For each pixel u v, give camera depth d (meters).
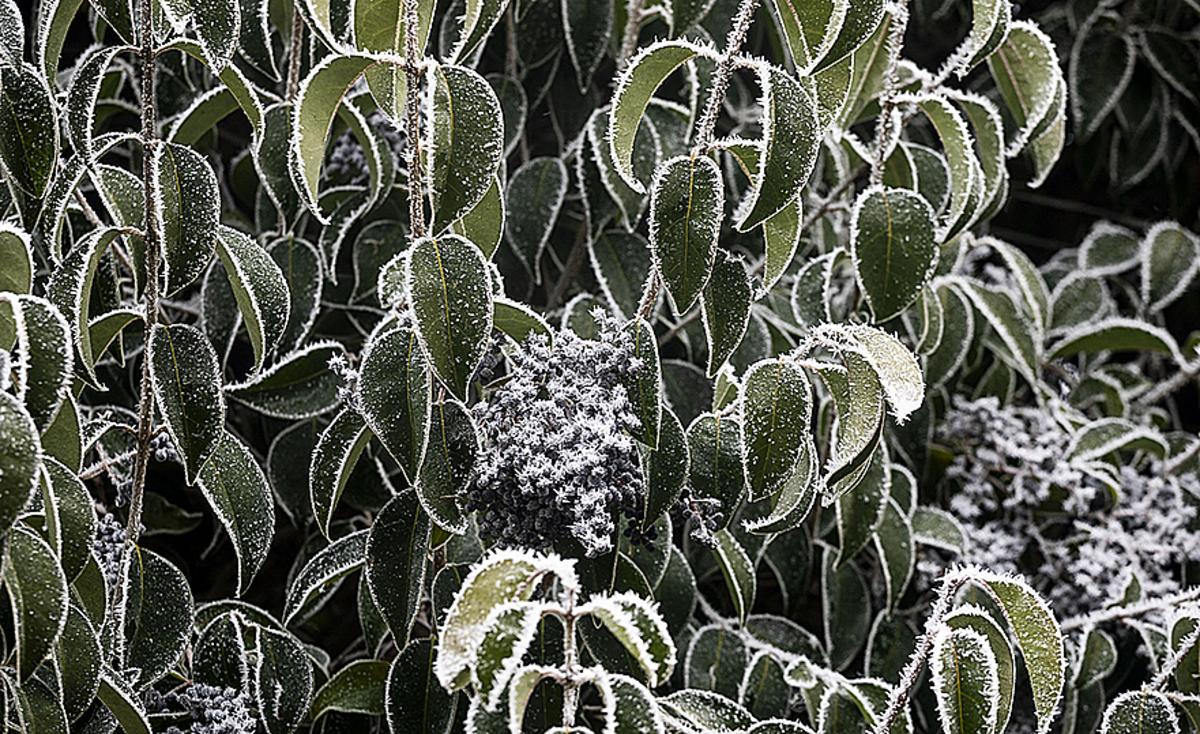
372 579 2.07
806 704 2.22
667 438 2.06
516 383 2.05
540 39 2.35
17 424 1.90
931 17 2.54
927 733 2.32
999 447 2.38
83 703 2.01
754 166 2.05
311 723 2.15
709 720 2.11
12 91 2.02
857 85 2.24
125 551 2.07
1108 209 2.94
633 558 2.15
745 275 2.07
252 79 2.33
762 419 2.06
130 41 2.05
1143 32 2.62
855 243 2.13
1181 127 2.73
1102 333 2.49
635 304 2.26
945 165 2.30
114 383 2.29
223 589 2.38
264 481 2.14
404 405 2.04
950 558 2.36
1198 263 2.57
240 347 2.36
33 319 1.95
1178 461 2.42
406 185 2.29
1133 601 2.30
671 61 2.04
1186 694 2.15
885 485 2.23
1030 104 2.20
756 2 2.03
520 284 2.36
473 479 2.04
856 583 2.33
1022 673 2.35
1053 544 2.37
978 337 2.46
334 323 2.33
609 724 1.91
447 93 2.01
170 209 2.04
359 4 2.03
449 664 1.93
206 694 2.10
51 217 2.12
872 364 2.04
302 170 2.04
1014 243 2.95
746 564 2.21
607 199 2.25
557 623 2.11
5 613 1.94
